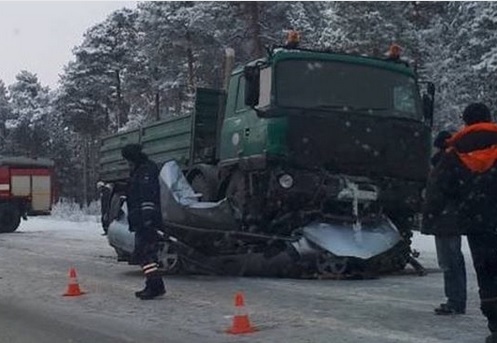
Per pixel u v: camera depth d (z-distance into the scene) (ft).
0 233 86.17
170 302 30.91
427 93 39.17
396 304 29.30
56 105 203.72
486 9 102.22
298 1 123.34
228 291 33.58
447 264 26.50
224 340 23.57
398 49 39.29
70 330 26.17
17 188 89.40
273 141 35.32
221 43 125.90
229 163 39.37
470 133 22.21
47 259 50.80
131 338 24.41
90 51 187.42
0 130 253.44
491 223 21.49
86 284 37.19
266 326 25.43
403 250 39.01
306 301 30.37
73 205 152.76
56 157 244.01
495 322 21.66
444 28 112.98
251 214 37.86
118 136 56.24
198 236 37.73
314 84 36.55
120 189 55.67
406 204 38.04
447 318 26.12
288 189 35.78
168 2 132.05
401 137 37.52
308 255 36.55
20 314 29.76
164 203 37.52
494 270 21.68
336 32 106.32
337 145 36.06
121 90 183.73
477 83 100.63
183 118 44.91
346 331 24.21
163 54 134.00
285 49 36.68
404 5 119.65
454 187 23.09
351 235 36.55
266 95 36.04
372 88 37.65
